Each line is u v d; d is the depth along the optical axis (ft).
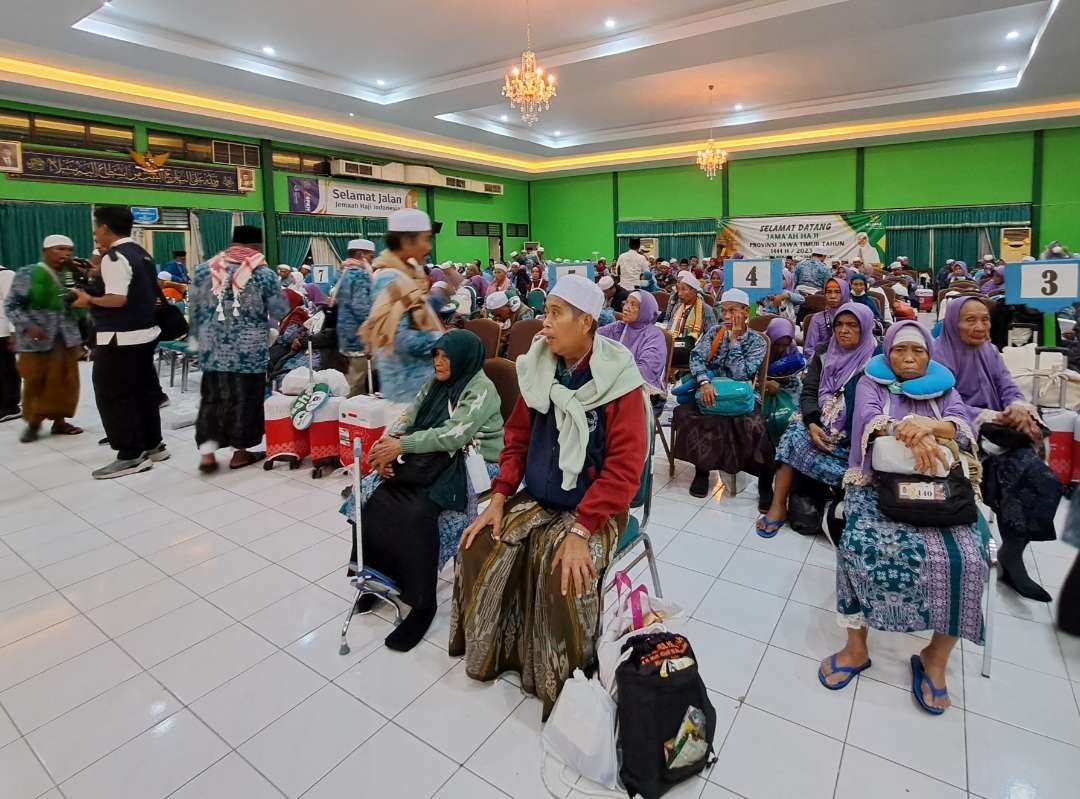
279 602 7.54
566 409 5.50
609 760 4.78
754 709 5.70
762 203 44.70
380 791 4.86
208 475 11.94
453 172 47.19
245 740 5.40
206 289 11.51
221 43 25.05
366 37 24.54
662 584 7.88
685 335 14.58
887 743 5.28
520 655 5.99
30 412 14.19
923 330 6.41
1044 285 11.17
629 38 23.94
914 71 30.07
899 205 40.40
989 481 7.50
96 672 6.28
